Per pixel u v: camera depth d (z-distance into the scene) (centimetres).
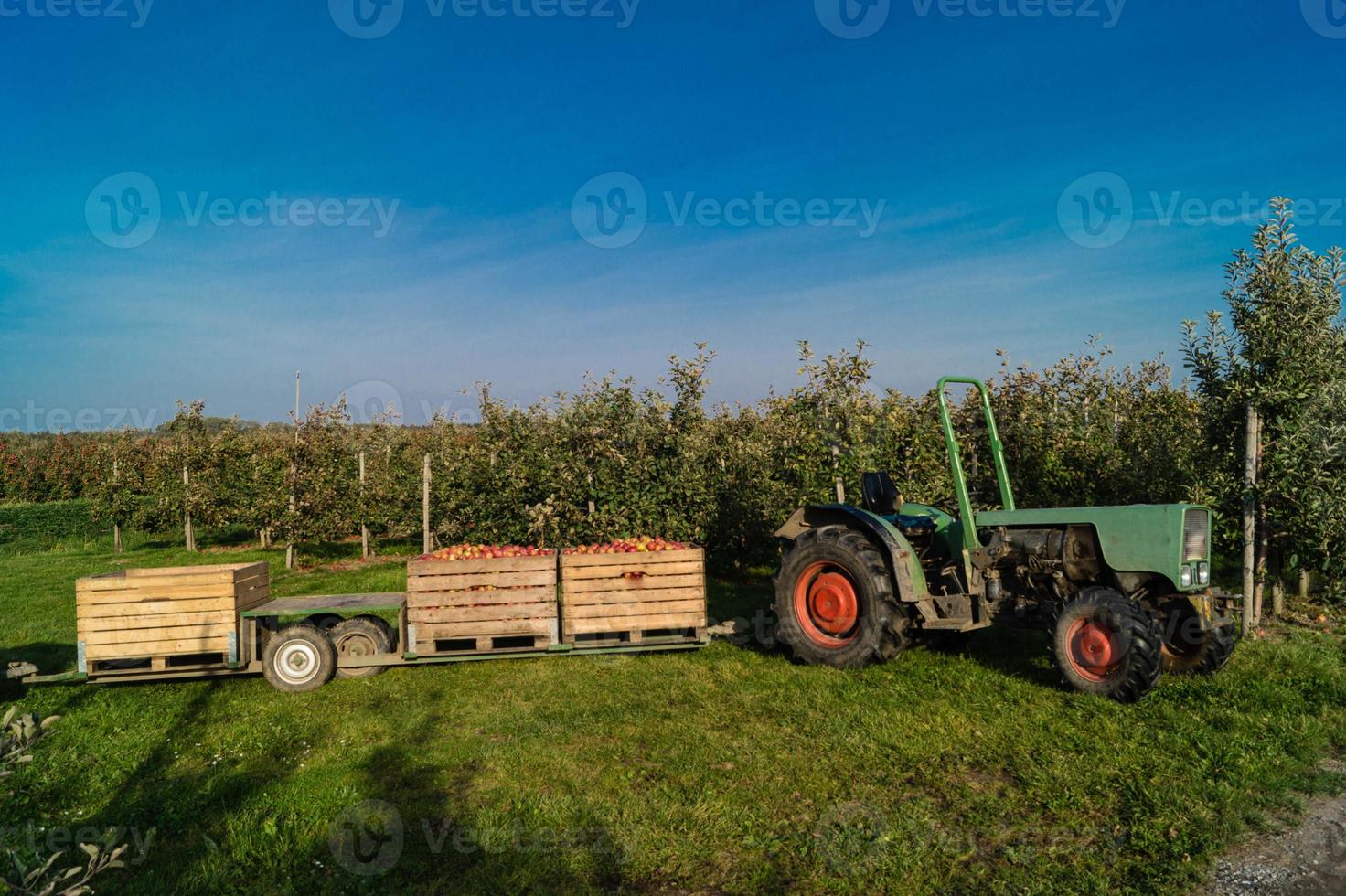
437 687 670
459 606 712
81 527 2298
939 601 695
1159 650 570
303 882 378
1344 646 738
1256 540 816
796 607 721
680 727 558
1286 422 767
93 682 691
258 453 1872
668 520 1065
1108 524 623
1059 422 1025
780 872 379
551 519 1034
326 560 1573
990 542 679
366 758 521
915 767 488
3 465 3133
